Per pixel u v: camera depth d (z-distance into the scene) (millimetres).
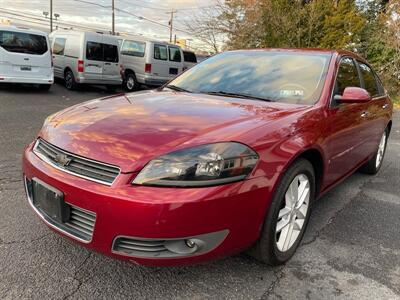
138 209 2143
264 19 17328
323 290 2631
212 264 2836
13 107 9312
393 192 4742
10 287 2457
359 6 18578
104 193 2217
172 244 2242
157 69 15000
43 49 11883
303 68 3654
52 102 10734
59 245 2963
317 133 2969
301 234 3066
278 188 2553
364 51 17969
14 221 3311
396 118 12562
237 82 3654
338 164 3605
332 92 3395
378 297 2590
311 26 16734
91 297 2422
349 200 4375
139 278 2633
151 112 2818
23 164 2867
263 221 2523
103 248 2291
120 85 15547
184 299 2455
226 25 19219
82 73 13453
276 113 2885
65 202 2387
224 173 2258
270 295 2545
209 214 2205
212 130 2473
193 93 3551
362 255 3127
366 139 4395
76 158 2420
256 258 2750
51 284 2514
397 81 18047
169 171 2207
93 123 2656
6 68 11227
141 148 2314
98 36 13695
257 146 2432
